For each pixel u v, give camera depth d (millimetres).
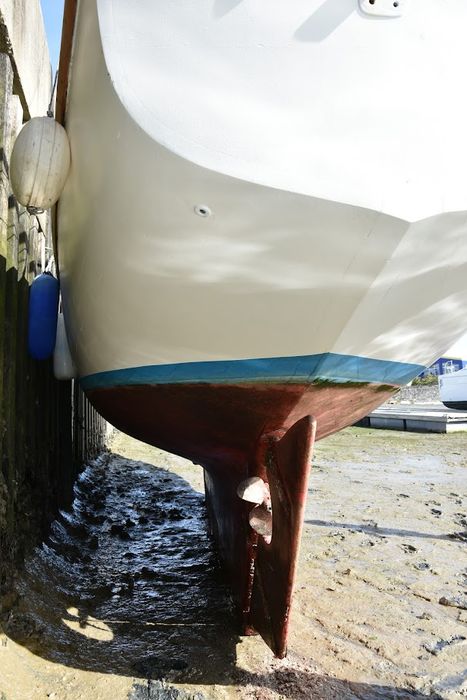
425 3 1969
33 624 2857
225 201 2045
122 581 3867
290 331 2432
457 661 2875
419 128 2027
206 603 3502
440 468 8906
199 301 2387
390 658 2889
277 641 2609
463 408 18922
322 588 3803
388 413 16047
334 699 2484
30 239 4555
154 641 2980
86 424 7918
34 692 2381
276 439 2834
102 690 2457
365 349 2660
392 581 3963
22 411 3779
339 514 5871
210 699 2430
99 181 2297
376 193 2008
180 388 2793
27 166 2445
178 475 8195
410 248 2174
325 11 1936
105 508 6125
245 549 3018
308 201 1999
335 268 2193
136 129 2006
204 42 1977
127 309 2588
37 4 4531
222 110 1977
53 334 4020
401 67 1991
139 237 2273
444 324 2848
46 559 3826
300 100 1974
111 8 2018
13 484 3316
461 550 4695
